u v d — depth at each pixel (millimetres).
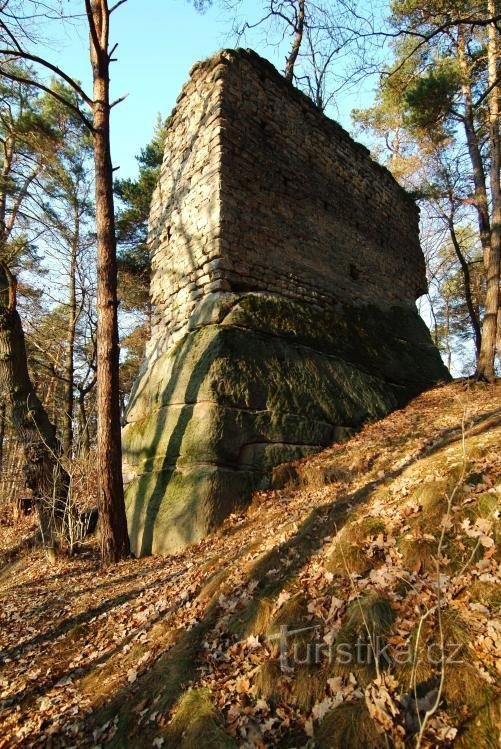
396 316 11664
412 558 3428
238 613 3773
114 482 6637
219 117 8203
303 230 9469
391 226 12430
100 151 7113
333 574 3627
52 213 14477
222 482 6414
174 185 9461
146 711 3160
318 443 7613
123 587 5531
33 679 4094
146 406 8336
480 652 2625
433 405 9016
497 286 10555
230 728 2771
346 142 11164
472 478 4043
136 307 19281
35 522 10734
